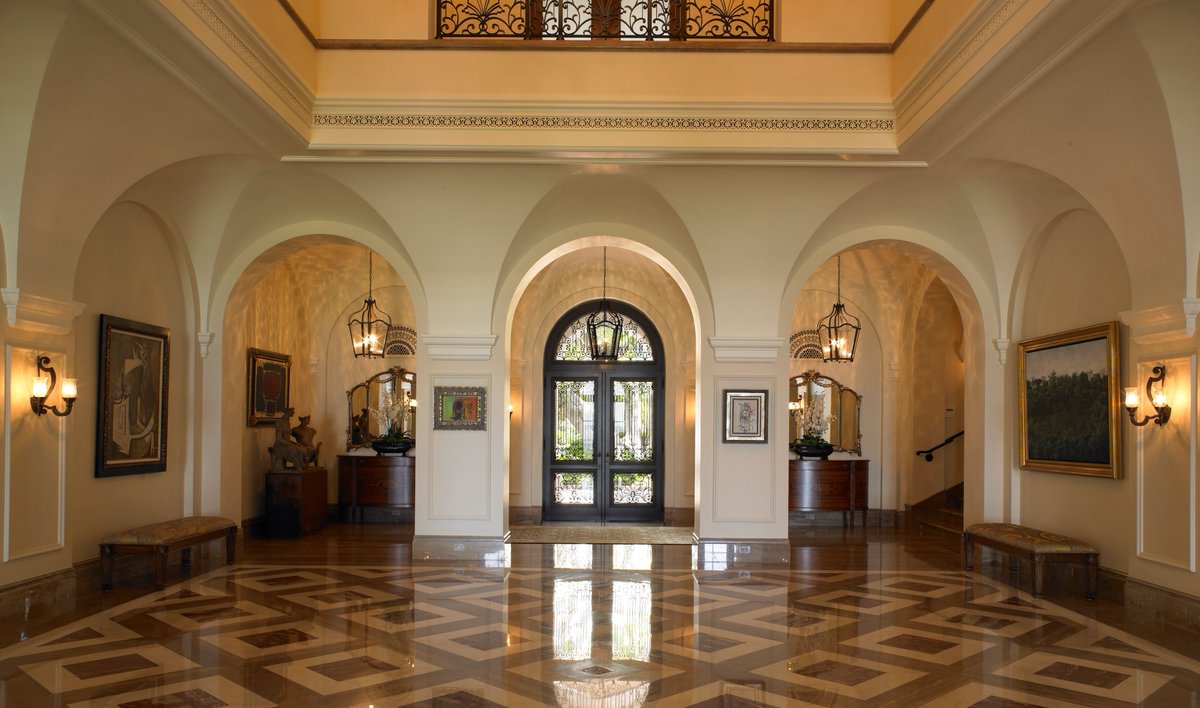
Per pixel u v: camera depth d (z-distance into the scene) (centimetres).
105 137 678
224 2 610
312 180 916
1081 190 740
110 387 838
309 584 845
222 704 496
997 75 637
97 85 621
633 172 895
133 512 886
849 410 1420
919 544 1155
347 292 1416
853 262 1391
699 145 834
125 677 545
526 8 866
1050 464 900
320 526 1258
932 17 736
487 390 1002
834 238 988
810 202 927
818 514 1383
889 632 673
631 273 1495
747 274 988
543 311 1497
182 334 980
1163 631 678
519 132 834
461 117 834
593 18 863
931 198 930
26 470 687
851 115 834
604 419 1520
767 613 734
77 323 795
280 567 938
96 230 824
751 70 841
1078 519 860
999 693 526
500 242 968
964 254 989
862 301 1429
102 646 616
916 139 793
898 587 853
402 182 911
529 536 1180
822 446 1377
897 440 1408
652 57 840
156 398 923
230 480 1021
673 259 1012
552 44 839
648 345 1530
